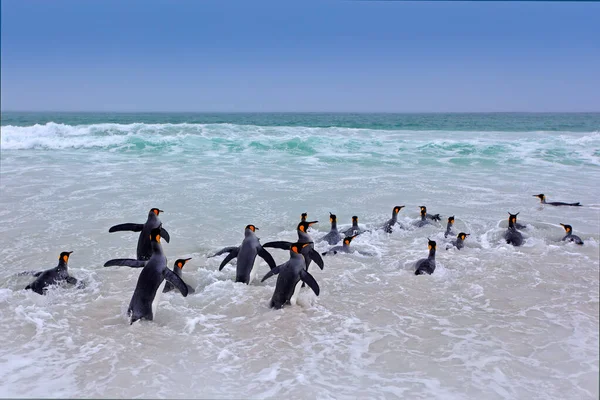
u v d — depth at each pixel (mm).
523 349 4996
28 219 10258
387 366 4785
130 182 14188
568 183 14391
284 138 22859
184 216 10672
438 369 4691
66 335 5465
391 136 25688
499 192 13203
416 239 9297
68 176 15039
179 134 24969
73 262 7898
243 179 14797
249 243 7262
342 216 10836
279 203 11891
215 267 7762
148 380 4555
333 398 4250
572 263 7684
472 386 4383
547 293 6480
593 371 4523
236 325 5766
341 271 7570
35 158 18781
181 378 4605
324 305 6293
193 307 6301
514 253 8258
